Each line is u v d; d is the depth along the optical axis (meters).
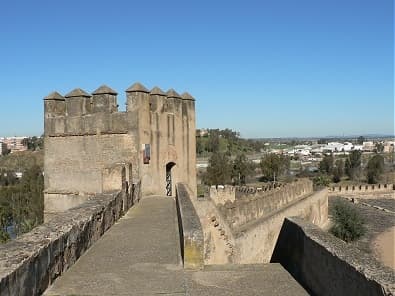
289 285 7.57
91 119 19.17
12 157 147.88
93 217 9.97
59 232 7.72
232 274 8.02
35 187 64.62
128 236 10.74
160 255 8.94
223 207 16.56
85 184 19.28
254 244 18.14
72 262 8.23
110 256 8.84
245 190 34.09
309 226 8.73
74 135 19.53
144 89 18.95
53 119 19.91
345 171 111.94
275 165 92.44
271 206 23.47
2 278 5.04
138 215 14.09
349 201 62.66
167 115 20.56
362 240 38.75
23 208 60.03
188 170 22.48
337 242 7.23
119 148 18.72
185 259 8.11
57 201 19.83
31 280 6.07
